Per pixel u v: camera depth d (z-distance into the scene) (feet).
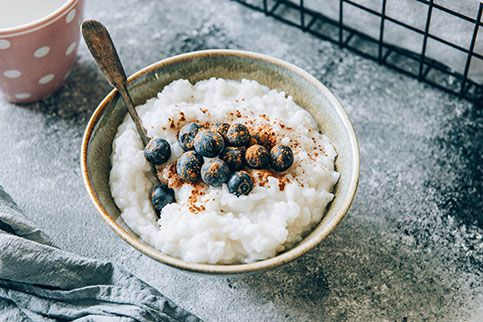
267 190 1.54
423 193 1.80
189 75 1.75
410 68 2.01
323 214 1.59
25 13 1.90
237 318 1.65
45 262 1.61
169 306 1.60
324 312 1.65
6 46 1.76
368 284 1.68
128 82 1.69
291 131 1.63
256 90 1.70
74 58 1.96
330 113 1.67
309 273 1.70
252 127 1.62
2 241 1.60
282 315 1.65
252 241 1.50
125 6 2.17
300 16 2.12
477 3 1.77
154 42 2.10
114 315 1.57
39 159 1.90
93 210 1.81
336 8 2.02
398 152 1.87
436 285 1.67
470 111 1.92
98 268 1.64
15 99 1.96
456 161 1.84
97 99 1.99
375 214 1.77
